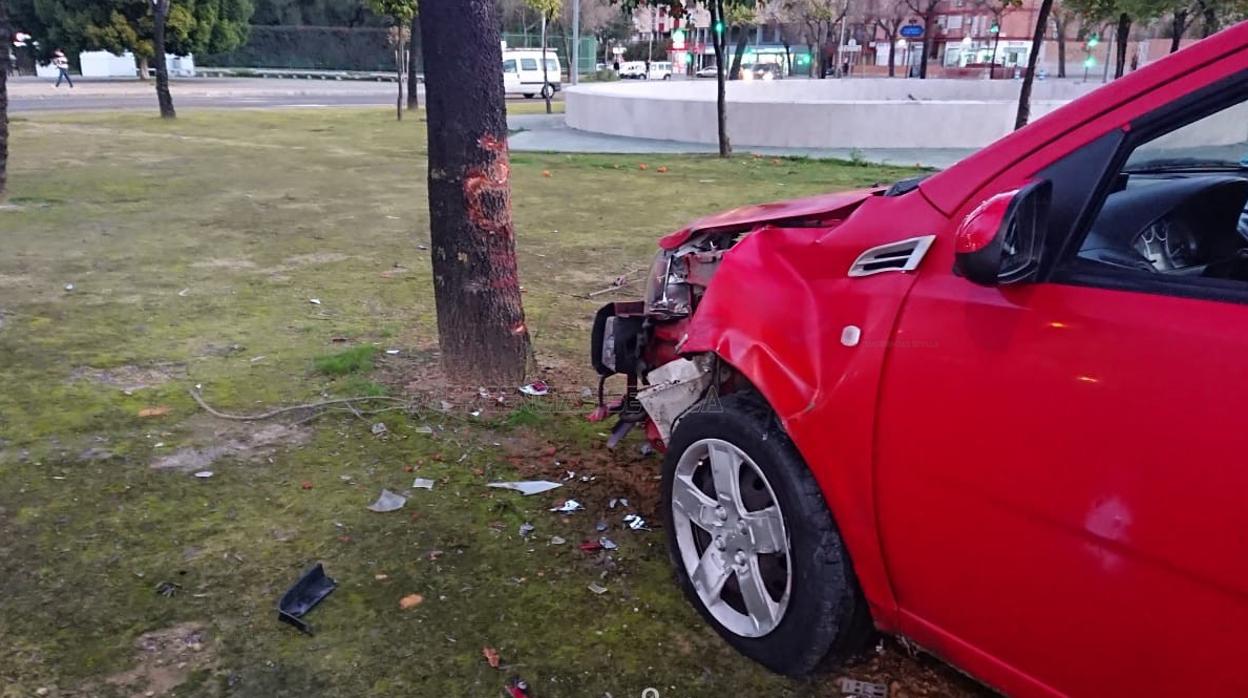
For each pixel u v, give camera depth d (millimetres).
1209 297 1886
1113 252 2166
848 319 2516
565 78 49062
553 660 2918
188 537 3619
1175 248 2283
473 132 4758
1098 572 1978
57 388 5137
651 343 3842
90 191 12234
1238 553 1742
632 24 65062
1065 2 16141
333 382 5270
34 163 14938
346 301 7090
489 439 4570
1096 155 2143
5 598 3195
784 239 2906
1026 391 2074
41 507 3818
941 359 2250
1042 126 2289
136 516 3770
